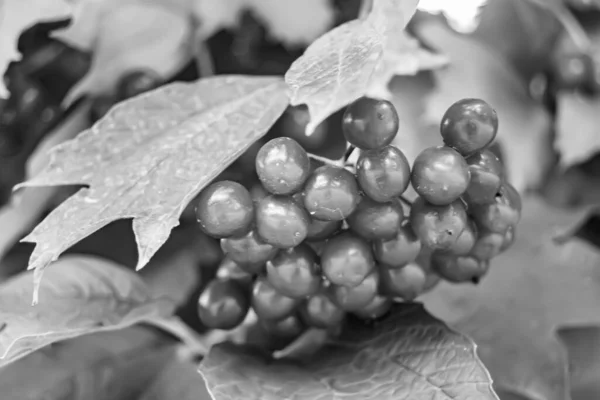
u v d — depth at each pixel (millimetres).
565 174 271
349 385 181
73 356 238
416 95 268
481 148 182
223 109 194
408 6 179
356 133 175
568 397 227
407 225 184
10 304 199
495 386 229
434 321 190
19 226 255
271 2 251
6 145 275
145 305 211
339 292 185
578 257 243
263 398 178
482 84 260
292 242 175
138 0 237
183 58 256
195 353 235
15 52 225
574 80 268
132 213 174
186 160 183
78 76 269
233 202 174
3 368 231
